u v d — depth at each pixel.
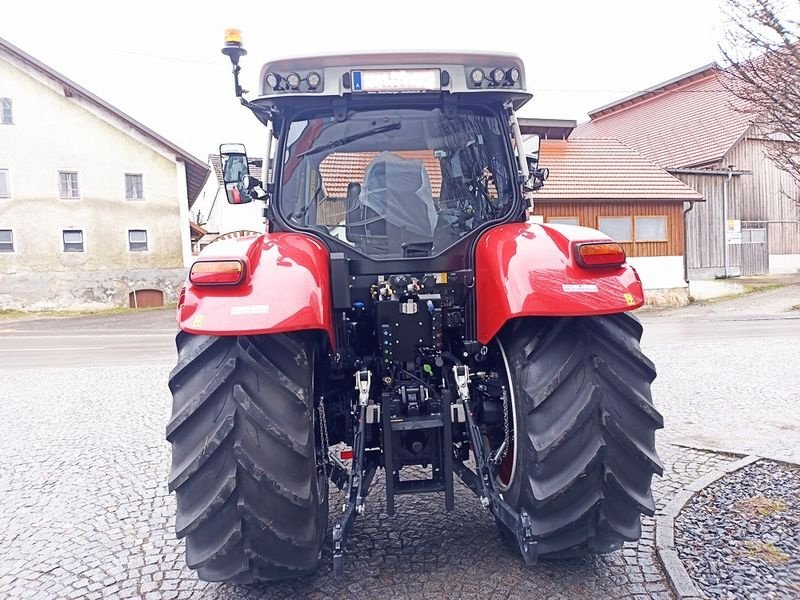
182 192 25.64
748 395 6.03
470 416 2.72
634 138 27.41
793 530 3.08
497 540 3.13
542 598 2.60
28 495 4.10
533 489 2.41
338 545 2.36
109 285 24.88
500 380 2.83
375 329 2.94
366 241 3.05
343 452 2.79
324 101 3.06
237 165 3.39
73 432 5.66
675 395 6.15
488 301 2.67
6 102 23.77
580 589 2.66
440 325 2.84
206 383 2.33
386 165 3.09
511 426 2.70
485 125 3.17
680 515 3.30
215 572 2.39
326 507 2.72
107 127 24.66
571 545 2.52
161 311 23.50
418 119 3.10
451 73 2.96
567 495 2.39
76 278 24.50
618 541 2.57
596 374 2.42
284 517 2.33
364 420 2.67
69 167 24.33
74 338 15.56
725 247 22.81
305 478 2.34
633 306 2.39
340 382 3.12
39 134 24.00
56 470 4.59
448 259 2.97
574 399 2.41
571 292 2.40
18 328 18.94
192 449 2.31
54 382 8.49
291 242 2.68
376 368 2.94
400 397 2.77
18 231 23.94
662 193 18.88
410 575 2.82
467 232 3.09
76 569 3.06
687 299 18.64
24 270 24.05
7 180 23.86
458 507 3.55
